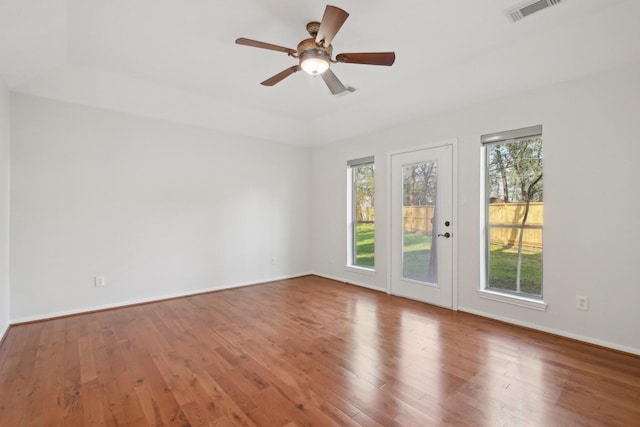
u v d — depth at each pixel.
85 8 2.18
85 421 1.72
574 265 2.75
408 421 1.71
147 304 3.86
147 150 3.94
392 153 4.27
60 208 3.37
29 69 2.85
